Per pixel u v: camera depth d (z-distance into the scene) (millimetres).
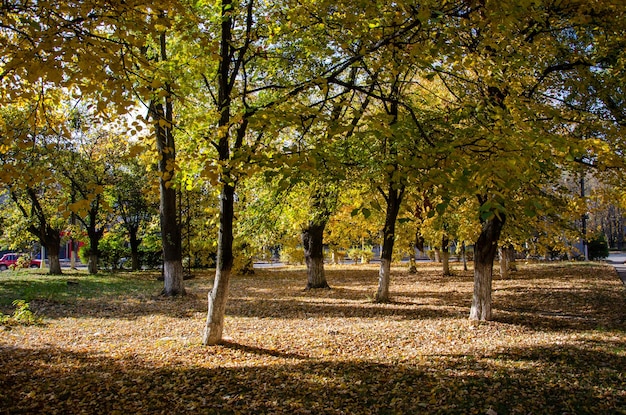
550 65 8070
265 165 4523
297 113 5125
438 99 10047
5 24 4367
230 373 6504
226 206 7980
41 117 5211
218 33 7969
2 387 5629
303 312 12352
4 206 23656
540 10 6227
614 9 6066
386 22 5488
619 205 8547
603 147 5094
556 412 4922
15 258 35656
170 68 7211
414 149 4781
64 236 26438
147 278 22484
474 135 4758
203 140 7102
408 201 15398
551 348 7449
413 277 22562
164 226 15078
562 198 9930
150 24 4492
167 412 5090
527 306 12641
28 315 10227
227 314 12094
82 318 11180
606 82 7414
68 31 3926
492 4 4500
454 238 18219
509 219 10117
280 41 8242
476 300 10492
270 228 14047
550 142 3947
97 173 22922
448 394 5496
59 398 5414
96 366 6816
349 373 6449
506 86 6656
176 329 9906
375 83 6801
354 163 7062
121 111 4000
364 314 11961
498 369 6379
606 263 26453
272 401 5406
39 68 3750
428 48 4922
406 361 7035
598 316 10953
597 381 5789
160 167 14375
